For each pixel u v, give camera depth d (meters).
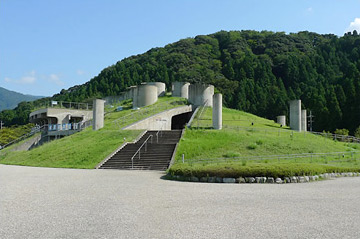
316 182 15.41
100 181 15.03
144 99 53.28
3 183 14.26
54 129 49.16
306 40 136.00
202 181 15.52
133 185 13.64
